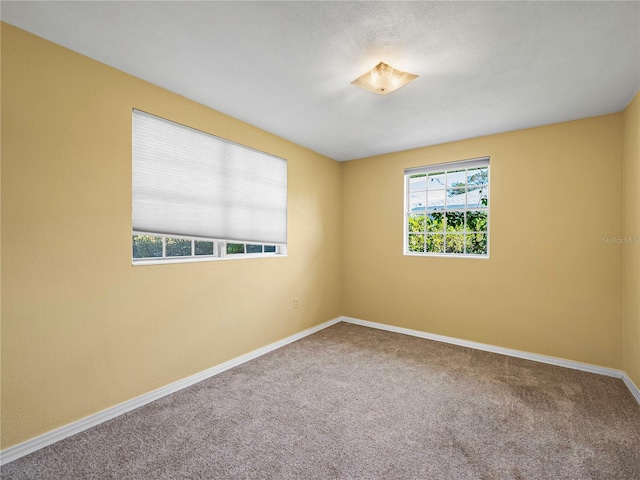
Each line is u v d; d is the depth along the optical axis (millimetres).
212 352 2713
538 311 3070
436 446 1792
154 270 2299
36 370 1750
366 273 4281
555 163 2982
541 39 1730
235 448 1771
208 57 1954
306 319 3863
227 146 2867
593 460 1679
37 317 1752
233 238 2934
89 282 1958
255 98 2514
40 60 1756
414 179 4508
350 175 4434
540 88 2299
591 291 2826
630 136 2498
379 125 3076
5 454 1644
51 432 1797
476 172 4336
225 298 2828
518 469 1611
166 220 2400
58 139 1823
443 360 3062
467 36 1712
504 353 3240
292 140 3551
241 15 1570
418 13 1543
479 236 4340
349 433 1910
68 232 1866
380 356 3166
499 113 2760
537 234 3070
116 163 2082
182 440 1838
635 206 2389
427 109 2688
